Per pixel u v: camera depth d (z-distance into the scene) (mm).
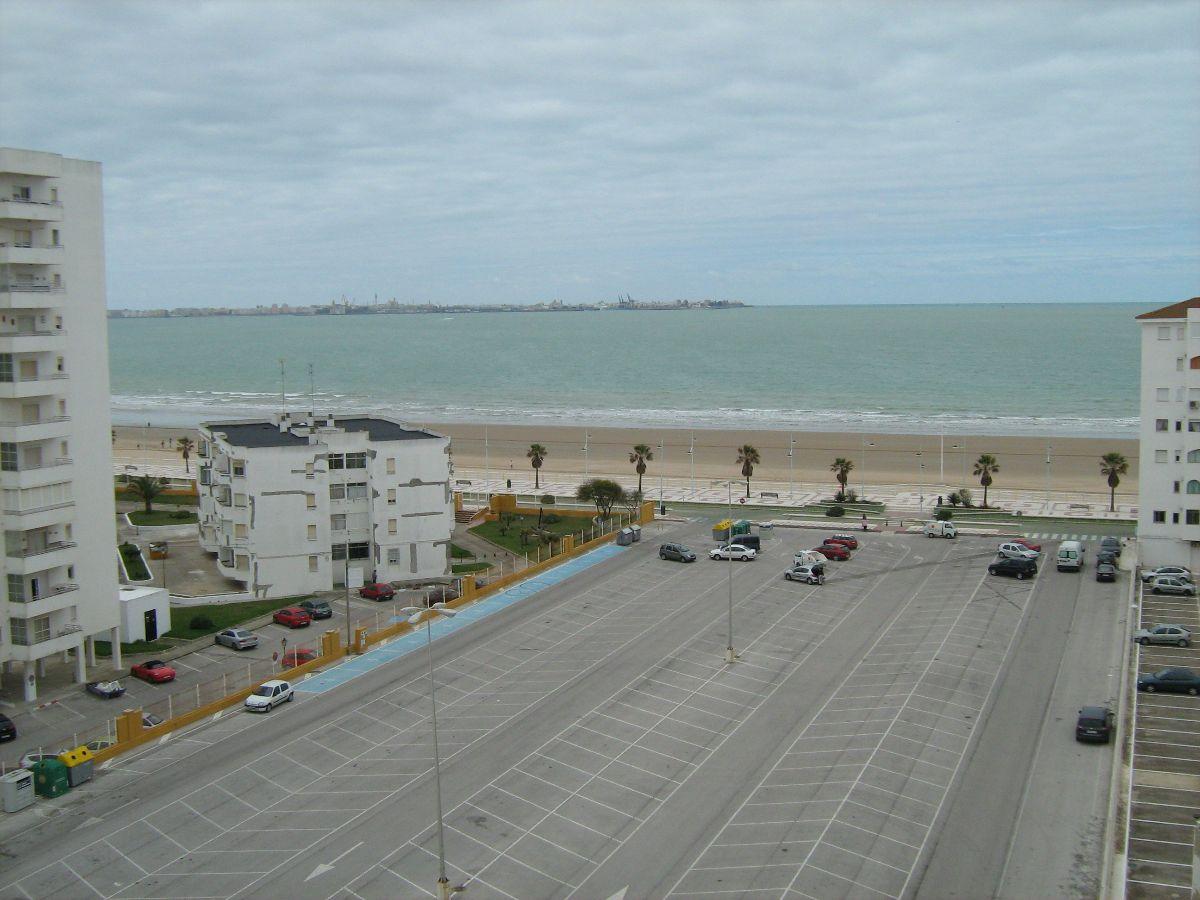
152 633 85500
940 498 136625
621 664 76500
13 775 56531
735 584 97188
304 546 98062
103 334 76750
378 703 70500
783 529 122438
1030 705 67188
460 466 183500
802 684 71750
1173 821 51688
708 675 73812
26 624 71312
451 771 59750
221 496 98562
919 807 54000
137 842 52719
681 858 49719
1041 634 80875
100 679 76188
